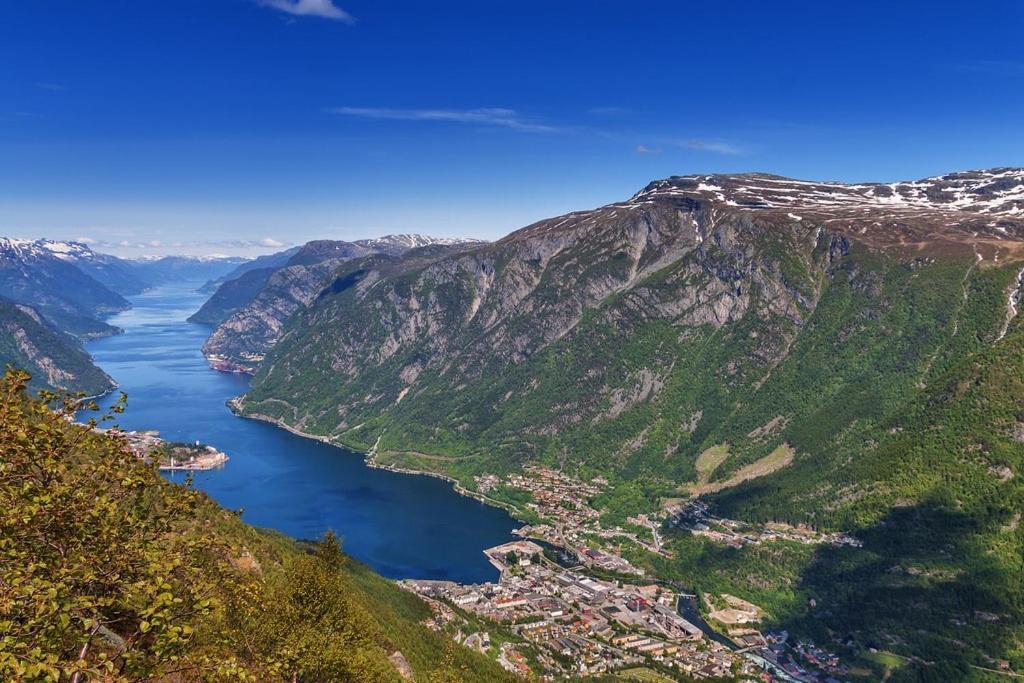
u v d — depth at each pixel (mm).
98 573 30047
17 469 28703
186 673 31188
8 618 25891
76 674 26688
